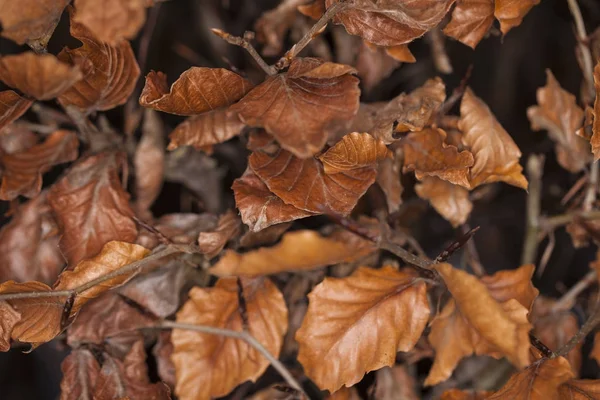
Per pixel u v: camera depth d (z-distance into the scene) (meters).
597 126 0.70
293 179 0.69
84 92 0.71
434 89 0.73
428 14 0.69
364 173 0.70
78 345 0.75
